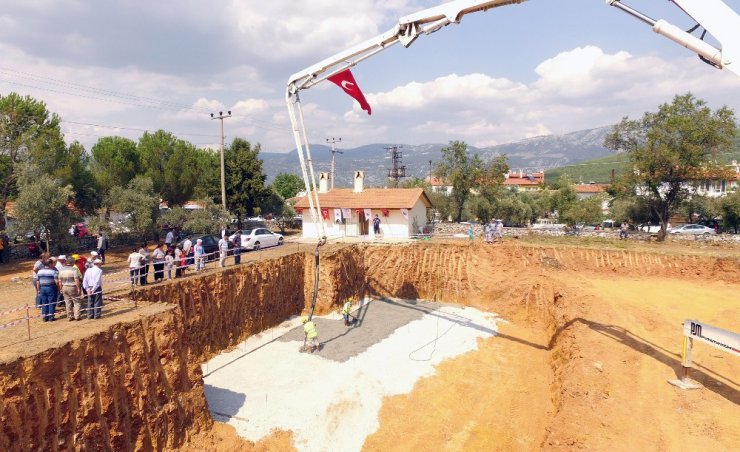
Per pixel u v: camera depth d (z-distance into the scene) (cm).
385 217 4169
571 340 2272
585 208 5159
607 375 1811
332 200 4369
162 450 1534
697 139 3862
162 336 1633
